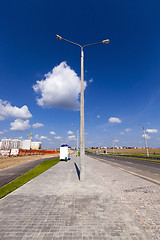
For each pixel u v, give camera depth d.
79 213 3.57
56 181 7.23
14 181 7.90
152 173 10.91
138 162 21.72
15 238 2.56
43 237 2.58
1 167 16.80
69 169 12.04
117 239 2.52
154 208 4.05
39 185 6.40
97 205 4.10
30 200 4.49
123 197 5.05
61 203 4.24
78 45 9.37
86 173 9.89
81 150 7.66
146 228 2.95
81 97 8.45
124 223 3.09
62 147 23.34
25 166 16.36
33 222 3.13
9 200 4.48
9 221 3.17
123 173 10.33
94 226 2.96
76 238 2.55
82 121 8.07
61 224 3.04
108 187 6.08
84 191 5.47
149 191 5.77
